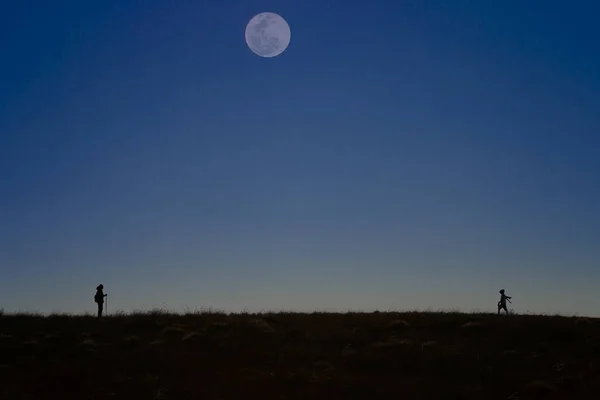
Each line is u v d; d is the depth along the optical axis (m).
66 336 35.72
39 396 26.44
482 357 33.62
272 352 34.38
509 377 30.64
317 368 31.88
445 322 40.81
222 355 33.59
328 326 40.34
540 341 36.44
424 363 32.69
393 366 32.41
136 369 30.69
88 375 29.44
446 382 30.11
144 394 27.39
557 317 41.62
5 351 32.38
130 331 38.25
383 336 38.16
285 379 29.97
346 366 32.50
